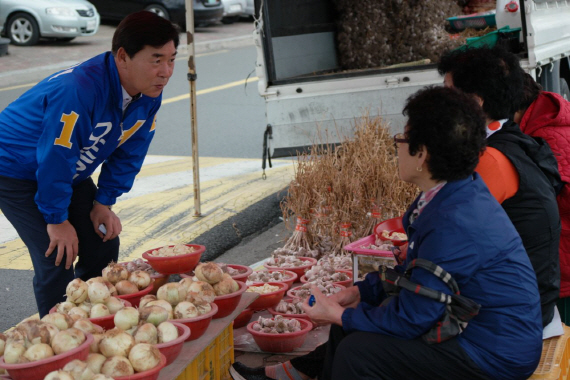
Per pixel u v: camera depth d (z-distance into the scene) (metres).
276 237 5.78
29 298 4.68
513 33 6.37
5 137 3.15
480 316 2.27
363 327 2.34
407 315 2.23
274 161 8.21
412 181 2.37
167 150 8.79
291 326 3.21
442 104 2.22
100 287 2.75
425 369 2.28
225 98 12.06
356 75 5.94
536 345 2.29
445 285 2.19
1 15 15.54
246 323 3.52
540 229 2.57
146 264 3.43
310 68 7.36
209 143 9.12
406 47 7.45
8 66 13.70
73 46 15.90
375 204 4.32
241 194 6.75
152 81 3.04
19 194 3.20
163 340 2.41
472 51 2.71
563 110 2.99
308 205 4.50
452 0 8.02
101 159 3.35
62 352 2.19
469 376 2.28
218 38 18.56
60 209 3.13
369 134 4.85
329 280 3.78
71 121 2.99
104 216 3.50
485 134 2.28
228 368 2.95
